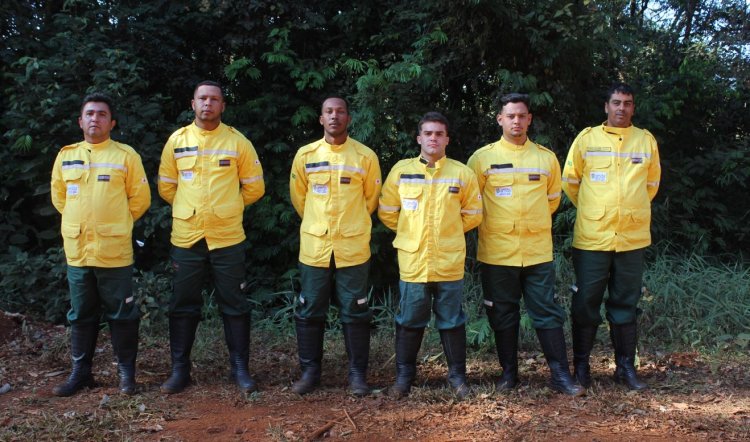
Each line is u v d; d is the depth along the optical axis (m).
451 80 6.52
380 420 3.56
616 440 3.27
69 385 3.97
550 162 3.99
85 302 3.96
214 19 6.62
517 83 5.91
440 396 3.87
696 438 3.30
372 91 5.99
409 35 6.71
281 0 6.45
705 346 5.09
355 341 4.02
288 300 6.14
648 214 4.07
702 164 7.05
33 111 5.70
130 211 4.09
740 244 7.34
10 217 6.00
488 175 3.97
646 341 5.21
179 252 4.00
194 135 4.00
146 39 6.48
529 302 4.00
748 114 7.75
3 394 3.97
